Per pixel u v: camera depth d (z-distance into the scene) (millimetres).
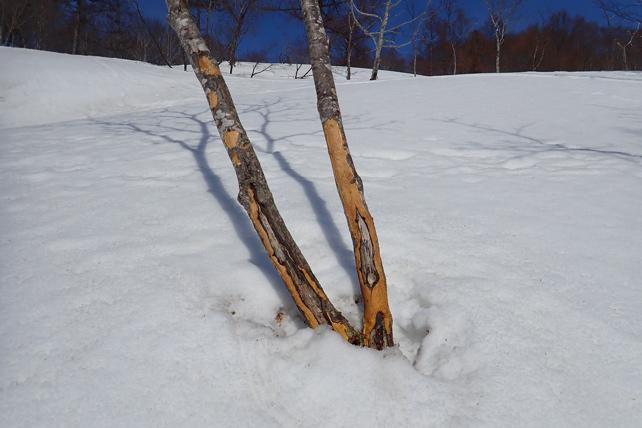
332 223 3090
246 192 1944
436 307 2299
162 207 3402
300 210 3293
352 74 23562
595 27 35062
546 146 5145
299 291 2027
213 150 4965
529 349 2018
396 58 35281
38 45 23484
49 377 1820
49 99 9469
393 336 2270
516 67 34125
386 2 16141
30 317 2158
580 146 5156
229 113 1963
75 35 23141
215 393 1797
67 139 5879
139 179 4070
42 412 1674
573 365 1938
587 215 3281
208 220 3170
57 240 2898
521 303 2295
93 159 4773
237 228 3053
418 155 4840
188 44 1972
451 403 1781
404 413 1747
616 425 1684
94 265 2609
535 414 1727
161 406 1718
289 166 4359
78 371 1851
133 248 2787
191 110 8352
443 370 1983
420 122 6391
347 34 23094
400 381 1859
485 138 5512
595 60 33938
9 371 1845
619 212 3328
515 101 7863
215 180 3955
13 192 3811
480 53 34344
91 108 9617
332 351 1940
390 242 2850
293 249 1995
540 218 3232
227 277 2496
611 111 7078
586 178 4055
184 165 4445
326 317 2051
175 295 2322
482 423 1693
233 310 2355
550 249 2811
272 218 1958
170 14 2023
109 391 1765
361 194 1991
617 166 4348
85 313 2189
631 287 2436
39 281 2451
